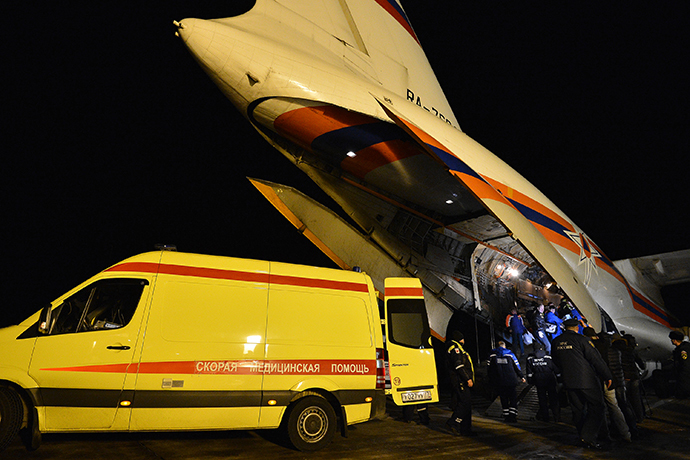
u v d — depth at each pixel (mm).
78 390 4113
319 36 9195
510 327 12414
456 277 13500
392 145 9758
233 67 7805
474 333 14992
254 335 4695
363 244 12312
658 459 4750
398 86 10898
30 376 4070
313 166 10984
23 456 3977
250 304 4789
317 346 4934
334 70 8469
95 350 4223
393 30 11227
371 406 5102
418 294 6742
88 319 4406
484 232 12914
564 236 11812
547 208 12180
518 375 7340
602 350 6062
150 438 4941
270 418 4605
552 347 5594
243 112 9281
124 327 4348
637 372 6746
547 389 7355
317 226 11930
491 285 15602
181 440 4930
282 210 11641
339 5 9922
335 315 5168
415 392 6305
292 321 4910
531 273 17031
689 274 15133
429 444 5332
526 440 5672
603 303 12055
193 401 4344
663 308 15820
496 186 10547
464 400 5949
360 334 5242
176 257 4734
